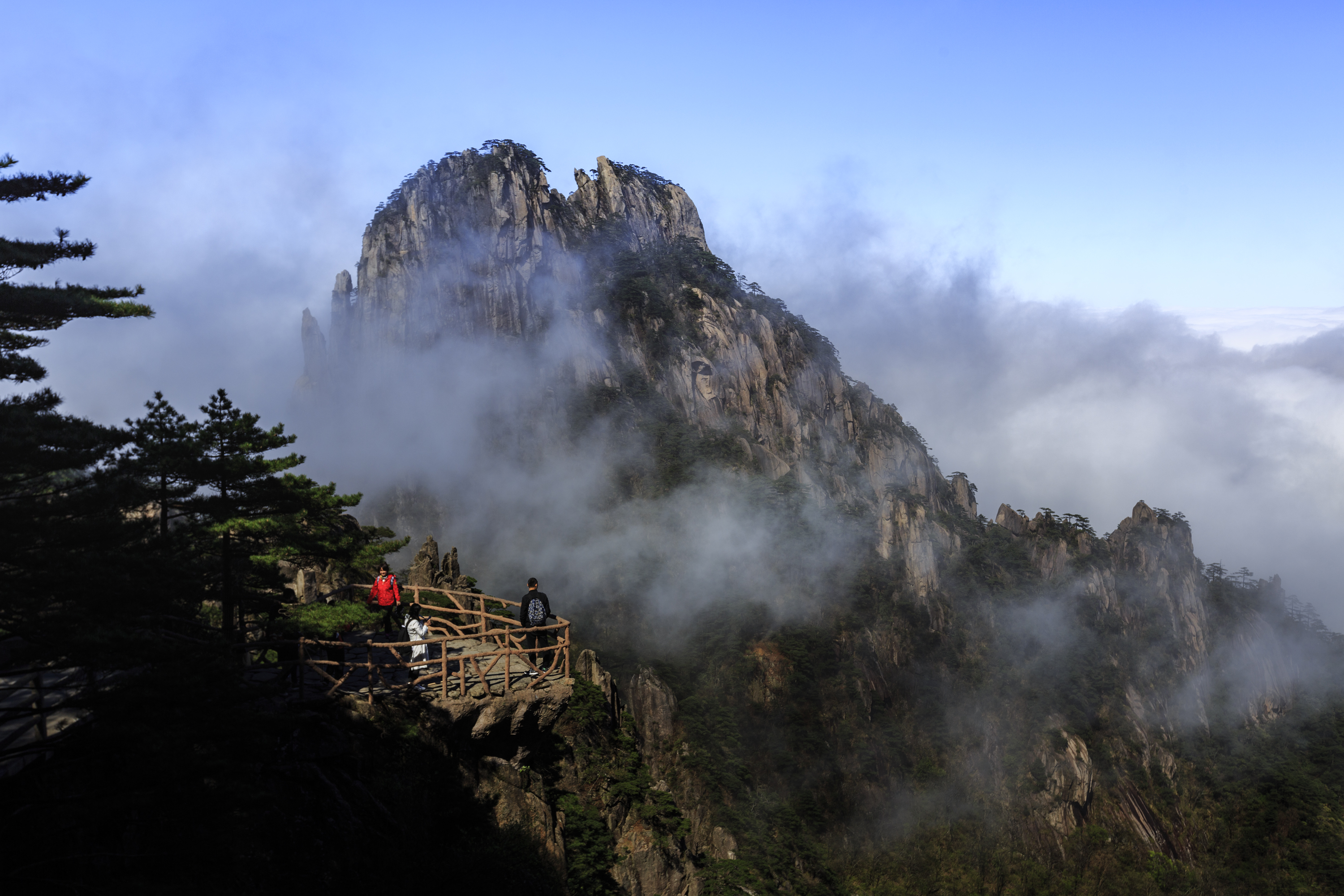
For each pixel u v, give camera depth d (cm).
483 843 2189
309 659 2308
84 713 1658
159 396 2316
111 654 1442
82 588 1450
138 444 2130
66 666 1450
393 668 2147
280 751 1939
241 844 1733
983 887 15312
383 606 2547
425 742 2178
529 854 2289
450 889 1997
